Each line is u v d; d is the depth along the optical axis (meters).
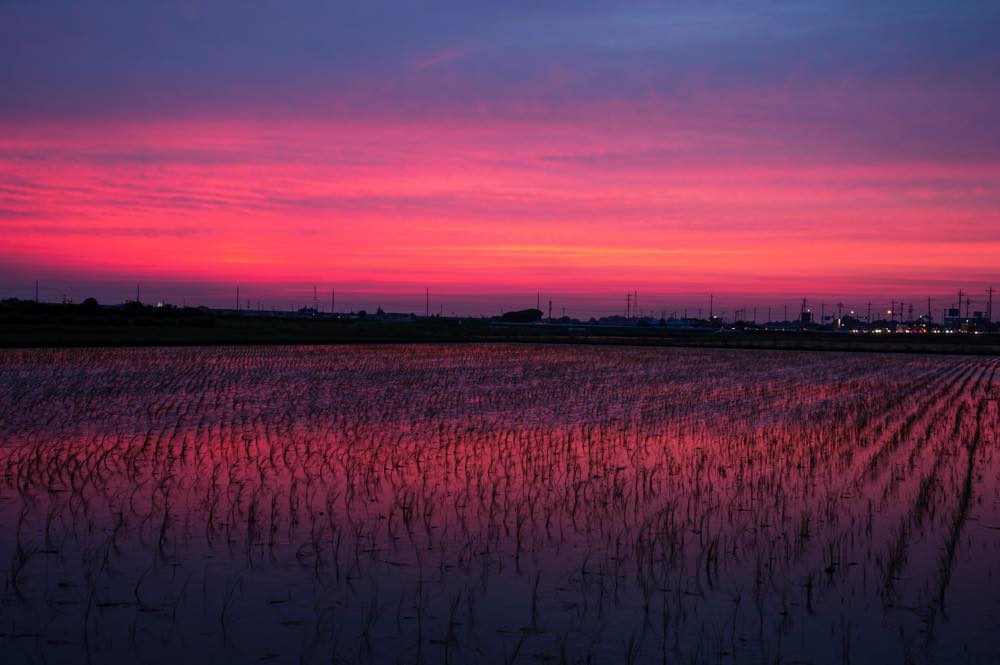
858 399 30.06
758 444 18.64
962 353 79.19
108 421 21.34
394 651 7.30
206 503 12.27
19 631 7.61
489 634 7.68
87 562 9.48
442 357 56.19
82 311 106.06
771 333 166.50
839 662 7.21
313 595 8.57
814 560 9.91
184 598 8.45
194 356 50.94
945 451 17.78
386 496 12.90
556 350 70.50
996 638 7.73
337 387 32.41
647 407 26.66
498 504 12.48
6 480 13.75
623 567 9.58
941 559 9.98
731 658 7.25
